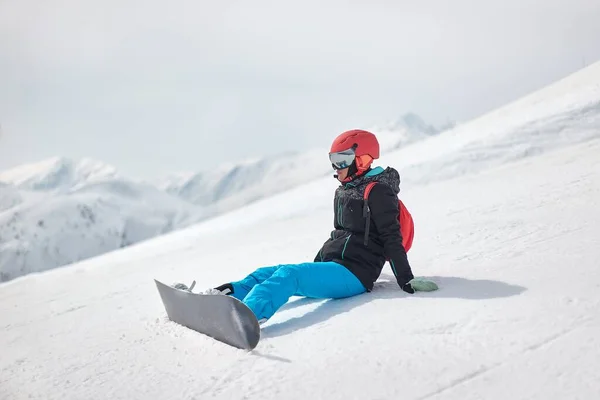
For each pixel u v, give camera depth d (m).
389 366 1.99
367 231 2.92
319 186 11.72
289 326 2.62
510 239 3.58
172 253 8.17
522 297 2.44
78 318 3.89
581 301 2.27
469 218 4.66
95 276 6.86
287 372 2.09
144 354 2.61
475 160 8.58
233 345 2.49
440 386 1.80
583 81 12.42
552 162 7.21
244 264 4.96
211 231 10.18
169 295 2.98
